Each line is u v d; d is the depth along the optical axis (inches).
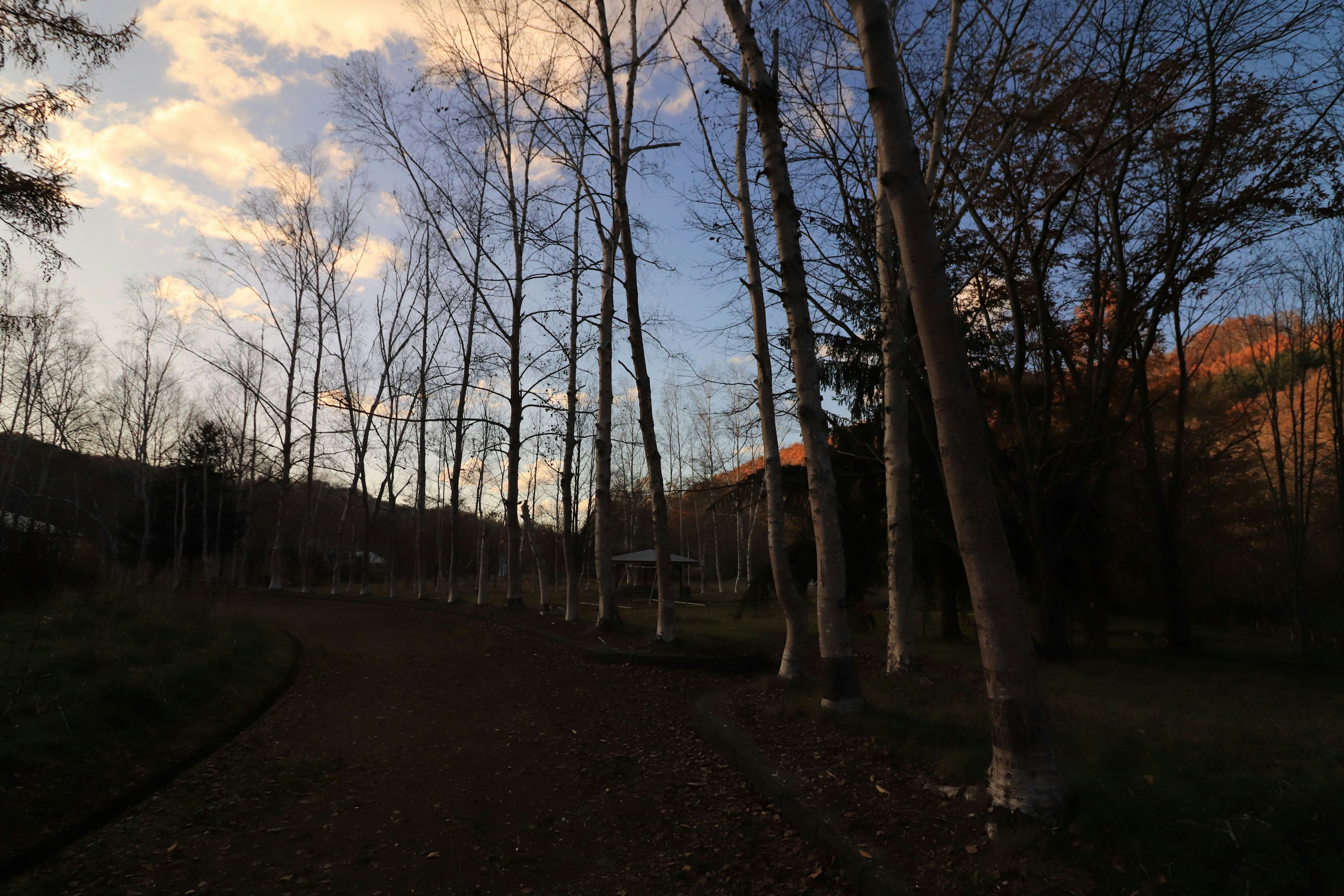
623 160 590.2
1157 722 303.7
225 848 216.4
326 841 222.4
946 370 192.2
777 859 198.2
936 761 235.1
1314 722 315.3
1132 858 155.6
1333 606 786.2
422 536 1222.9
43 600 539.8
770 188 369.1
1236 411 916.6
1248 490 981.8
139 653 390.0
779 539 434.6
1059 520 584.1
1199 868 148.9
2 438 1237.1
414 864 205.6
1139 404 705.0
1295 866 148.8
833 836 191.3
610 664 557.9
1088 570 601.0
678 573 1632.6
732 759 292.4
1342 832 159.2
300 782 279.3
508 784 277.3
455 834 227.6
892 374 440.8
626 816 240.8
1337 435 754.8
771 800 238.8
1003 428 648.4
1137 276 556.4
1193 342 768.9
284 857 210.7
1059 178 535.2
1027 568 627.2
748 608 791.1
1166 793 186.9
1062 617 550.0
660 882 190.4
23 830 205.2
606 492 691.4
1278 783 191.2
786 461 870.4
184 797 257.4
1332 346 751.7
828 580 325.7
